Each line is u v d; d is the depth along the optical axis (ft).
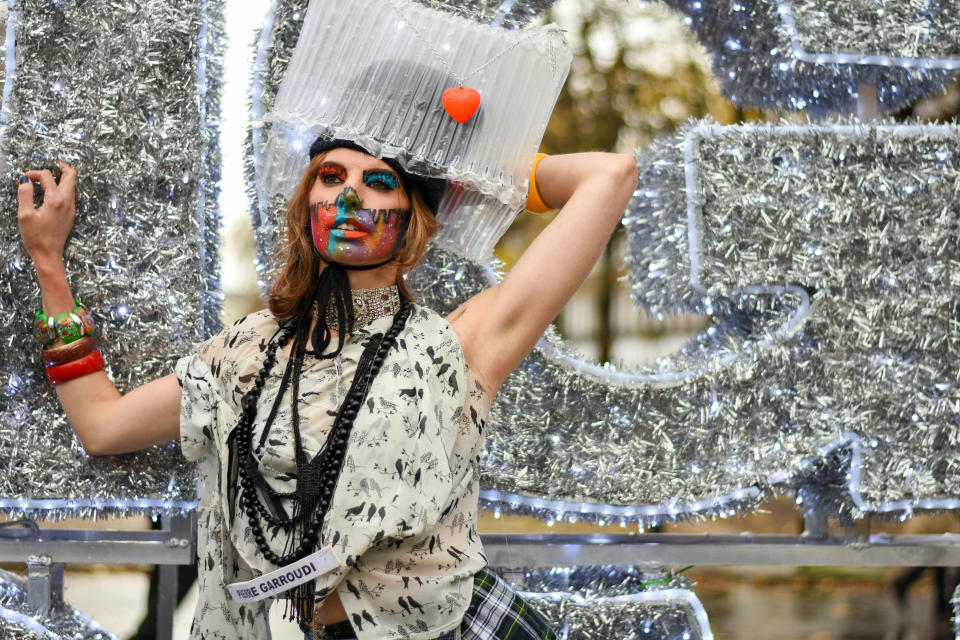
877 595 29.55
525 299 9.91
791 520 35.68
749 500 13.75
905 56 14.17
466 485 9.84
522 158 10.46
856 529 14.35
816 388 13.99
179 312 13.01
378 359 9.66
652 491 13.58
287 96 10.32
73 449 12.82
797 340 13.98
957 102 24.81
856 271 14.07
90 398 11.72
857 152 14.03
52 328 11.85
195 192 13.08
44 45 12.87
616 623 13.73
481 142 10.23
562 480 13.51
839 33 14.06
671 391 13.87
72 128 12.78
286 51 13.02
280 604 13.97
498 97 10.27
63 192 12.26
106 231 12.89
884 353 14.15
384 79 10.02
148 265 13.01
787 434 13.96
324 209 9.92
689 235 13.65
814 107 15.56
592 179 10.14
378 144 9.86
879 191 14.14
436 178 10.43
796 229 13.92
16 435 12.80
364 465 9.20
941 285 14.25
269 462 9.50
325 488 9.21
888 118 14.37
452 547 9.59
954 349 14.21
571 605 13.53
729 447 13.93
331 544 9.04
